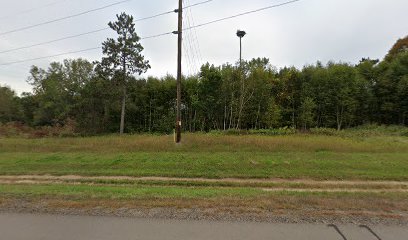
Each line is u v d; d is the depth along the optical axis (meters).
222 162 11.63
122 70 32.25
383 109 39.06
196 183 8.91
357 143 16.17
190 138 16.80
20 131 33.09
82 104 34.88
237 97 35.56
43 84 53.00
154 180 9.30
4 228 4.39
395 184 8.72
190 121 37.50
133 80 33.22
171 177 9.79
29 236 4.07
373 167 10.84
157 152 13.97
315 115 39.75
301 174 9.95
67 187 7.78
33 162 12.46
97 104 34.91
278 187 8.41
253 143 15.18
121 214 5.04
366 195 6.88
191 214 5.02
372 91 40.59
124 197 6.29
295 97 40.19
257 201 5.91
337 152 13.93
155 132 34.38
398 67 39.06
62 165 11.75
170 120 35.03
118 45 31.62
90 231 4.25
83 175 10.19
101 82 33.12
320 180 9.39
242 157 12.55
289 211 5.22
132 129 37.00
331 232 4.21
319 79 39.47
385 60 44.31
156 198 6.20
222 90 34.59
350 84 38.94
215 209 5.32
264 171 10.37
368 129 32.84
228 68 35.91
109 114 37.06
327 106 39.16
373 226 4.46
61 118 40.97
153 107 38.19
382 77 39.75
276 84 39.75
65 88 48.94
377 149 14.53
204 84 33.47
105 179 9.43
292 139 16.56
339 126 39.06
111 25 31.95
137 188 7.84
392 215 5.01
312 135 21.97
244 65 35.06
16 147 16.48
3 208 5.43
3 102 50.78
